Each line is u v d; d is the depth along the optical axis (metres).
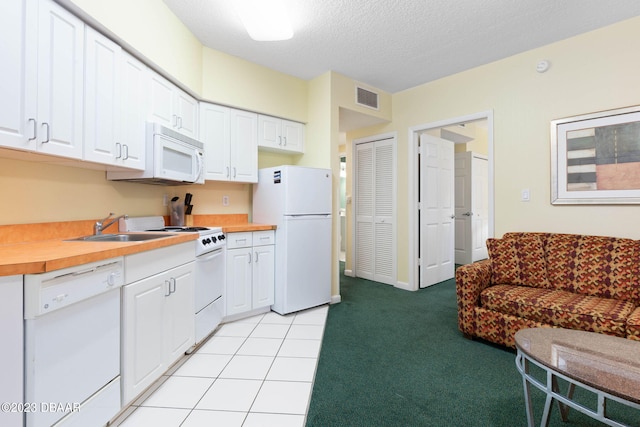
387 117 4.00
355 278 4.55
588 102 2.53
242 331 2.57
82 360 1.26
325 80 3.40
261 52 2.95
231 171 3.05
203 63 2.81
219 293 2.56
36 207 1.76
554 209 2.70
